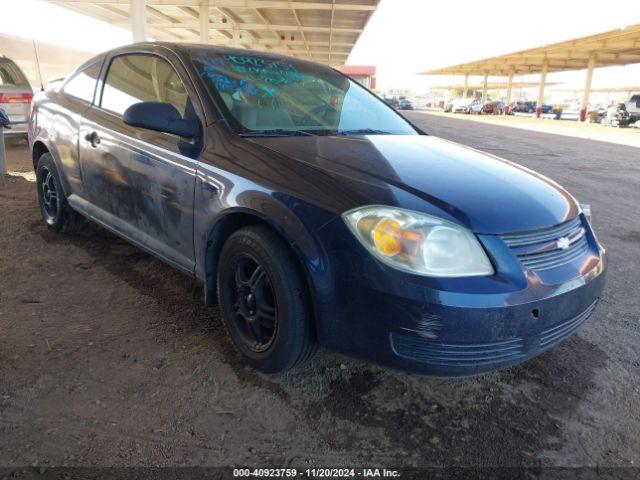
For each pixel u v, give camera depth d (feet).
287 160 7.43
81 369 7.61
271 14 58.13
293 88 10.08
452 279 6.07
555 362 8.71
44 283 10.45
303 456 6.24
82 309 9.48
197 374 7.70
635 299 11.48
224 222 7.80
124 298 10.03
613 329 10.00
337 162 7.50
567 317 6.79
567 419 7.22
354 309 6.35
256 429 6.64
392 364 6.34
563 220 7.30
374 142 8.89
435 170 7.73
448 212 6.47
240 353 8.00
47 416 6.58
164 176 8.73
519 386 7.98
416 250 6.13
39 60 40.83
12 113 25.38
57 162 12.23
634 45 98.17
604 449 6.65
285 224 6.73
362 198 6.55
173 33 78.79
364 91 11.75
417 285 6.02
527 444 6.67
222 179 7.65
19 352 7.93
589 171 30.91
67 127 11.74
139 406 6.90
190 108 8.80
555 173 29.53
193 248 8.41
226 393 7.31
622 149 45.80
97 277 10.93
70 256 11.98
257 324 7.69
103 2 50.90
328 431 6.71
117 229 10.46
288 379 7.75
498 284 6.16
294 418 6.90
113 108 10.69
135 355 8.08
